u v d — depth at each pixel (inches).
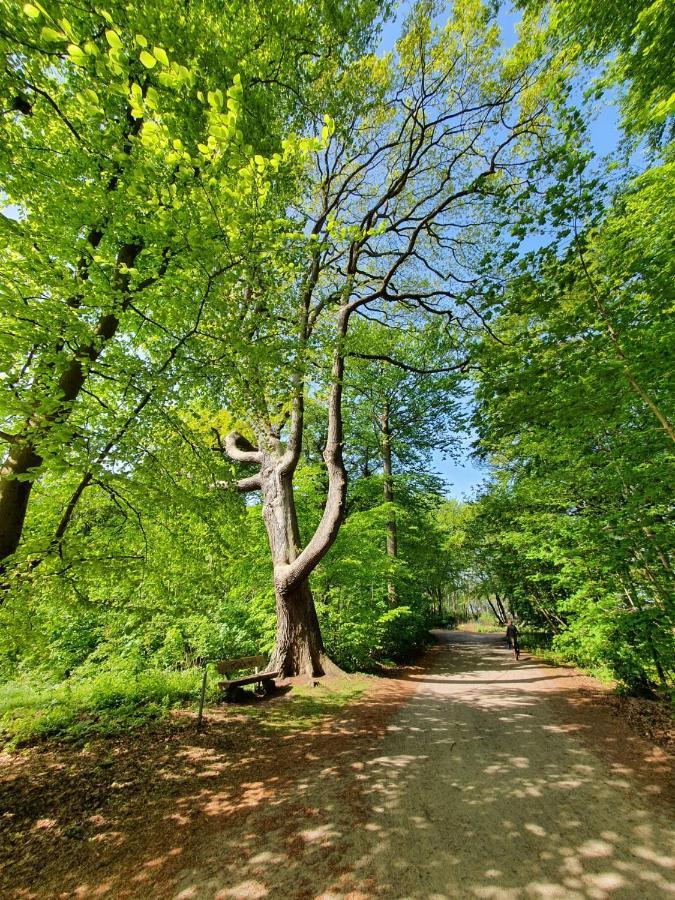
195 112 205.8
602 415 206.1
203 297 173.3
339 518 349.4
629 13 190.1
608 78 198.8
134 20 175.8
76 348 172.9
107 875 112.7
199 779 168.4
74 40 104.7
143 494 191.5
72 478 207.0
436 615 1136.8
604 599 265.6
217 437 463.5
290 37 298.7
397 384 679.7
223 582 256.5
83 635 379.2
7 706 241.3
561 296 202.1
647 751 187.2
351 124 426.0
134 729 219.3
